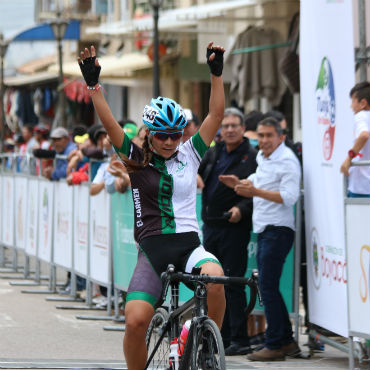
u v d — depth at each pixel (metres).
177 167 11.09
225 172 16.17
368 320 13.52
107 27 33.38
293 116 30.86
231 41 30.03
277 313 15.47
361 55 15.47
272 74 28.22
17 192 27.78
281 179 15.41
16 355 15.27
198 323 10.16
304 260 16.97
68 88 39.81
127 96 46.84
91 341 16.86
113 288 20.66
